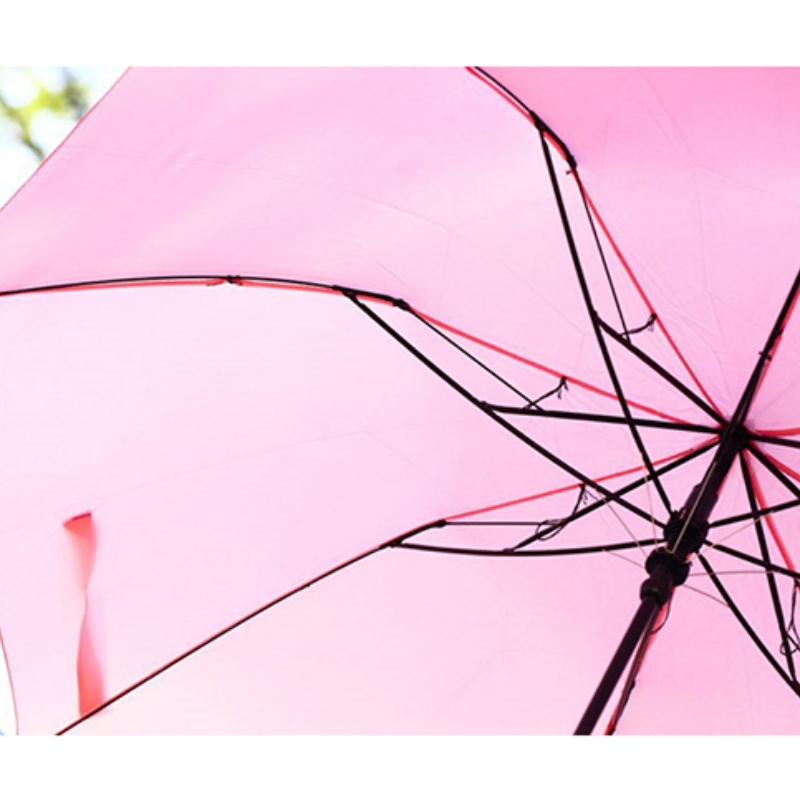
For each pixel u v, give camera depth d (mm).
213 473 3000
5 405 2844
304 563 3068
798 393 2746
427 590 3119
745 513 2887
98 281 2707
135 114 2561
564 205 2697
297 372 2949
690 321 2746
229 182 2643
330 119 2635
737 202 2578
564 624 3111
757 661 3025
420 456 3029
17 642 2910
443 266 2799
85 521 2938
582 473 2988
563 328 2842
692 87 2420
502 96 2547
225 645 3080
